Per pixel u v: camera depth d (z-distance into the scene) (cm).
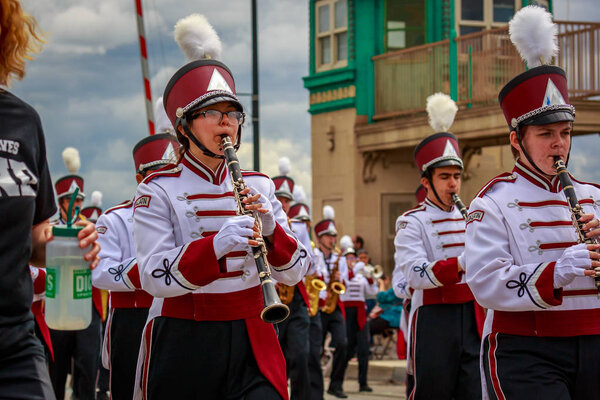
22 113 330
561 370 418
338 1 1773
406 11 1711
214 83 430
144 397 436
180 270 405
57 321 320
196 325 425
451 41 1520
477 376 625
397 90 1661
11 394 314
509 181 444
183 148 448
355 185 1722
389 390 1213
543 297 404
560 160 430
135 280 587
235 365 426
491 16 1706
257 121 1448
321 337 1006
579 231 410
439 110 694
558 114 425
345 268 1210
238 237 397
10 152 321
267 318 382
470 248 436
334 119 1767
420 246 667
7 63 334
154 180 439
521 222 430
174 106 439
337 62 1777
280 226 442
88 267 325
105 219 630
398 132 1614
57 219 1066
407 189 1717
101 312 877
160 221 429
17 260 319
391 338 1444
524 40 447
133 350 637
